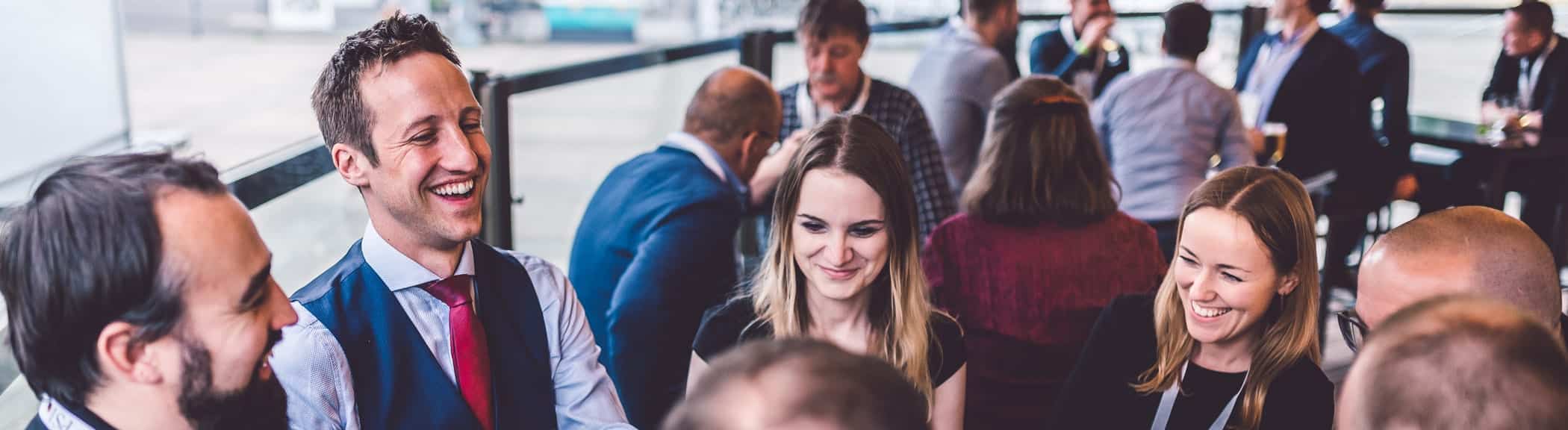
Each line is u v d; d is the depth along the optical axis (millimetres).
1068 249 2143
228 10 22125
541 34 20703
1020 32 5652
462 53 18172
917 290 1725
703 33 21297
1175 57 3213
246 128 10422
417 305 1387
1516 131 4363
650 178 2336
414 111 1303
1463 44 6719
